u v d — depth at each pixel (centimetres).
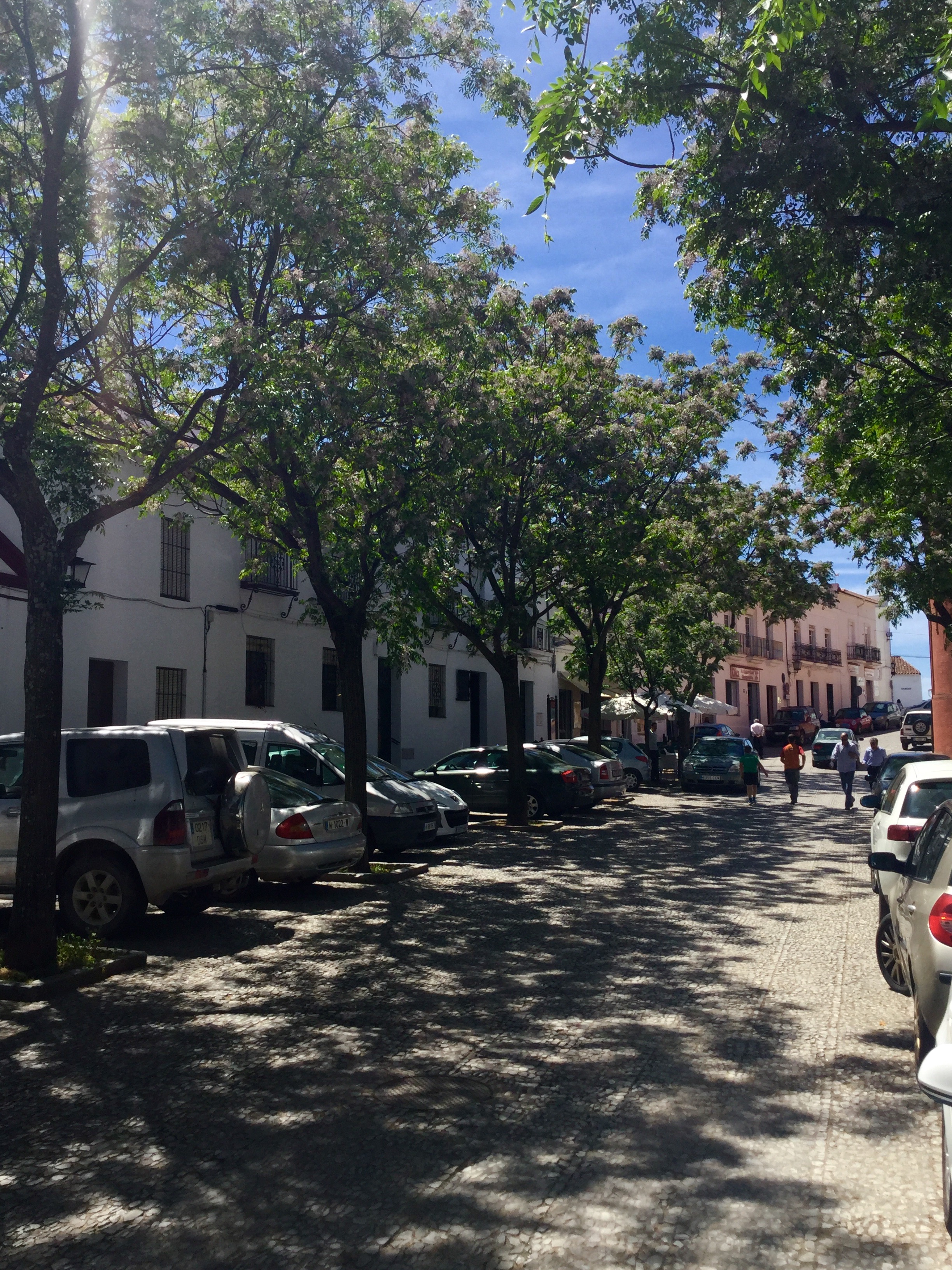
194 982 809
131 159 1032
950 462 1078
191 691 1989
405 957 889
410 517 1271
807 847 1652
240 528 1570
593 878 1332
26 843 822
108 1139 508
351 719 1405
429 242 1188
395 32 1080
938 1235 403
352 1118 531
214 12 1021
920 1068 425
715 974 820
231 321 1123
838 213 928
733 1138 499
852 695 7194
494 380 1647
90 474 1106
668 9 939
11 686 1562
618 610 2577
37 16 921
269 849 1129
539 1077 589
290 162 1080
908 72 929
